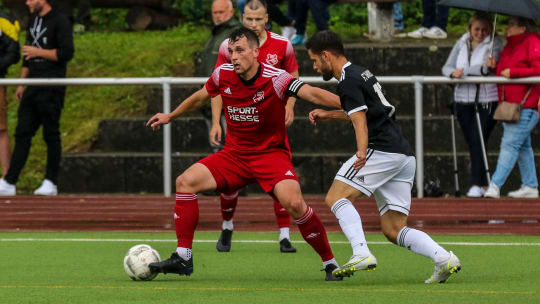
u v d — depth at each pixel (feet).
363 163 60.23
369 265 59.93
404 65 144.87
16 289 59.82
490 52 107.24
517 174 124.98
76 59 158.51
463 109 108.99
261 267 72.38
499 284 61.11
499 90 106.93
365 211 104.42
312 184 127.95
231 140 66.90
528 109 105.40
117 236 97.86
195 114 142.10
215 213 107.04
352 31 170.19
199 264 74.43
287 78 63.93
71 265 74.23
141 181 130.82
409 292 57.00
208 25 185.06
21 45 164.96
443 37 155.43
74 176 132.05
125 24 189.16
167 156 110.93
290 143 135.54
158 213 109.29
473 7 104.88
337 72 62.44
